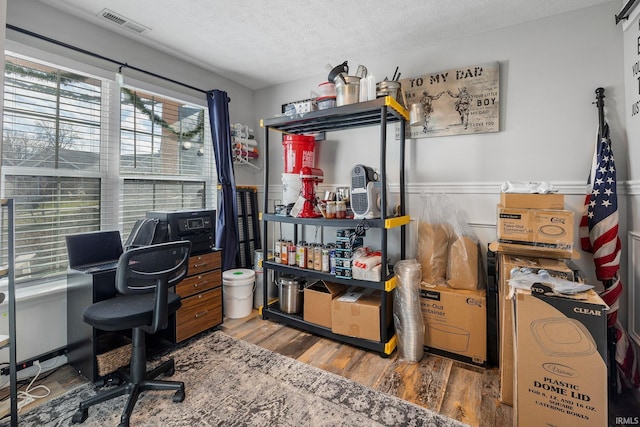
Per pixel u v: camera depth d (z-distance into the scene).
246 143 3.27
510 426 1.41
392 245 2.63
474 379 1.78
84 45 2.08
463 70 2.28
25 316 1.81
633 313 1.73
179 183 2.81
